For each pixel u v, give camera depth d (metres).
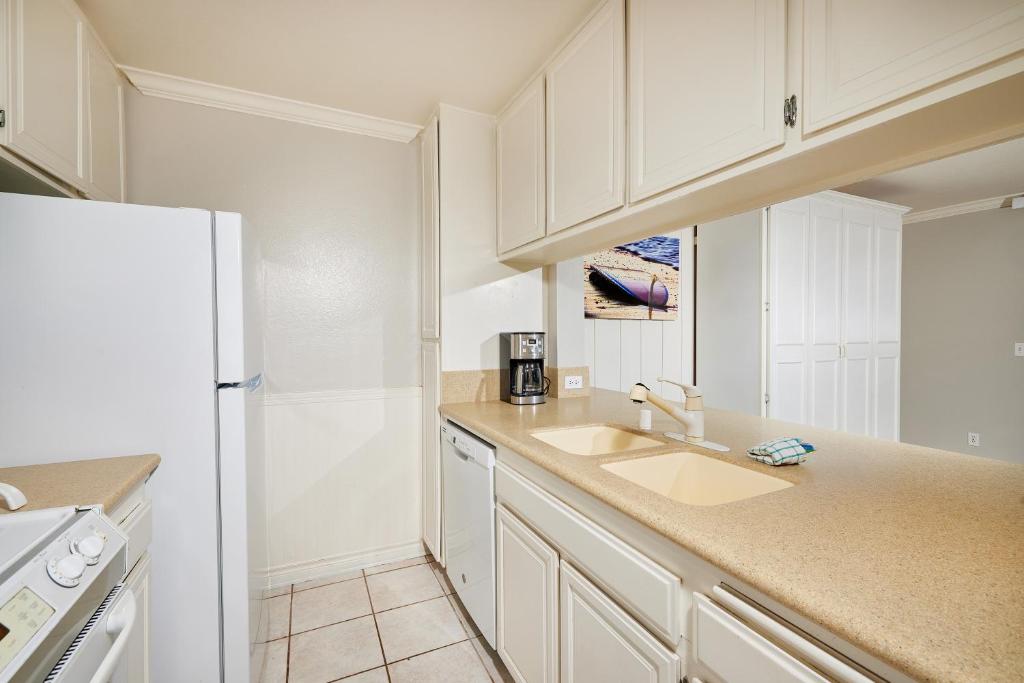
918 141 0.82
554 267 2.25
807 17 0.84
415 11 1.46
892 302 3.42
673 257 3.20
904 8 0.70
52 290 1.11
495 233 2.18
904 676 0.47
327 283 2.19
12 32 1.12
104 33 1.57
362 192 2.26
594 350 2.90
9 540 0.71
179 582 1.20
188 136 1.93
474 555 1.64
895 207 3.40
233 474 1.27
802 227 2.98
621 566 0.88
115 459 1.14
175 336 1.21
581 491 1.04
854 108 0.76
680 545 0.73
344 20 1.51
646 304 3.08
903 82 0.70
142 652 1.05
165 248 1.20
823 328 3.07
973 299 3.88
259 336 1.64
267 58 1.73
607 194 1.36
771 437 1.38
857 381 3.23
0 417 1.07
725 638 0.65
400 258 2.35
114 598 0.85
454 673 1.54
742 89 0.94
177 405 1.21
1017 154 2.73
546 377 2.32
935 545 0.67
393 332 2.33
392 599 1.98
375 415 2.29
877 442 1.32
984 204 3.75
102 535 0.80
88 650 0.72
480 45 1.64
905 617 0.50
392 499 2.33
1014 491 0.91
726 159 0.98
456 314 2.11
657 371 3.16
